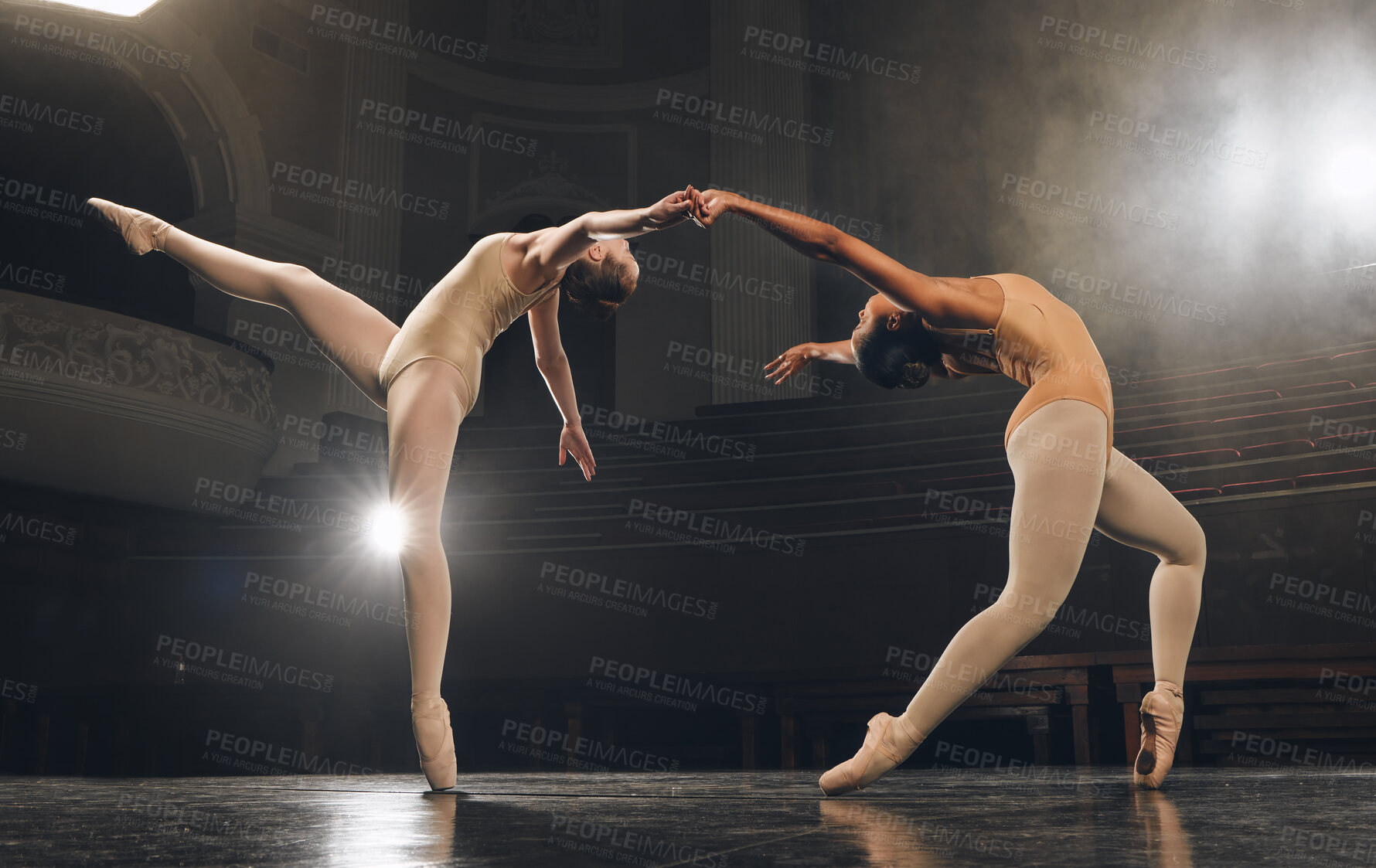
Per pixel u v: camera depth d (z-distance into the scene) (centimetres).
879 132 1255
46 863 86
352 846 100
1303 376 807
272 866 84
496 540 725
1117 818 127
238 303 1007
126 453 777
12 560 721
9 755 691
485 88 1318
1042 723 477
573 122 1341
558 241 211
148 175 1141
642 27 1370
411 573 198
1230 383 832
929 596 590
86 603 747
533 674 655
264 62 1074
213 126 1031
